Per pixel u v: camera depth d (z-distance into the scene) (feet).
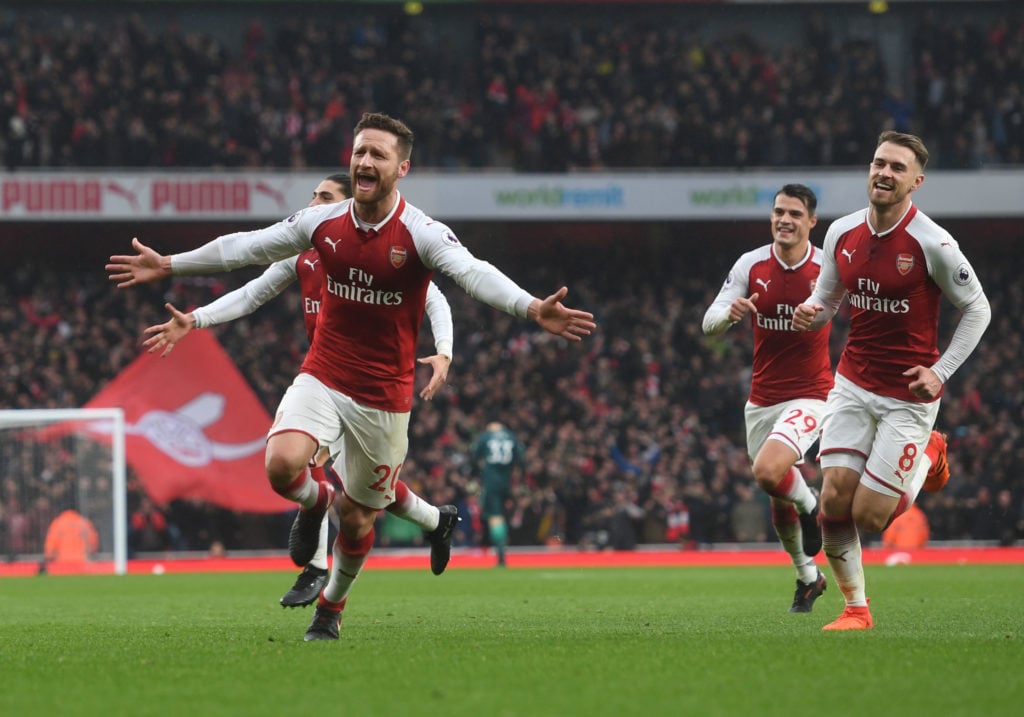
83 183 149.38
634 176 156.46
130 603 62.54
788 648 33.65
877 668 29.09
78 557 114.42
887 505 40.04
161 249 169.78
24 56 160.97
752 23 183.01
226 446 122.31
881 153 38.63
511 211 155.94
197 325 39.78
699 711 23.30
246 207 152.35
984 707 23.67
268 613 53.67
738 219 165.89
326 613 38.27
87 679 28.60
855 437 40.57
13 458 115.34
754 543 128.98
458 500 129.59
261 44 173.06
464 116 168.35
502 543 108.06
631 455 136.26
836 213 157.07
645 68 171.01
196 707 24.32
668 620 46.57
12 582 90.07
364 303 35.37
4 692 26.66
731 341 158.20
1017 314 164.76
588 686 26.53
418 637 38.75
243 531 127.95
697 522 128.98
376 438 36.29
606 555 124.67
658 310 167.63
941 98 166.91
